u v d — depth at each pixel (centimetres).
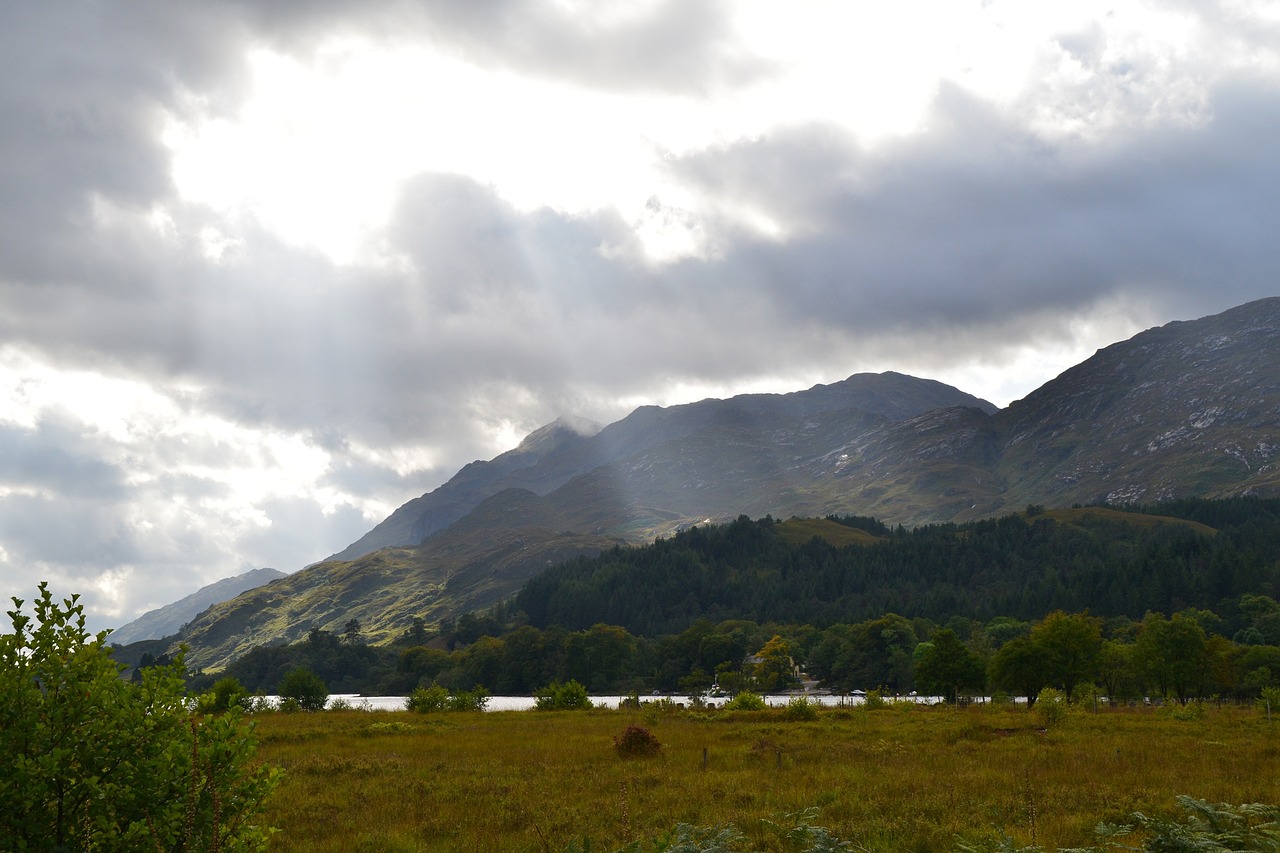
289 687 10362
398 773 3145
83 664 1015
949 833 1906
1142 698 11212
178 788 1014
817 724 5541
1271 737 4512
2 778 931
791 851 1766
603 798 2525
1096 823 1973
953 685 10962
